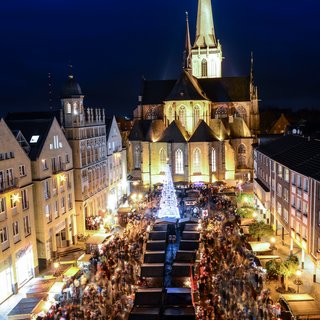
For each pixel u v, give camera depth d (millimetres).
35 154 59938
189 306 39562
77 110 75312
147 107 141375
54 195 64625
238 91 139125
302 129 94500
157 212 80812
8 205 51094
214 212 80312
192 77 136250
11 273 51438
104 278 48875
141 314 37750
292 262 46094
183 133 119188
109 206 92688
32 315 39750
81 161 75188
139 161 126125
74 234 72625
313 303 38125
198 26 153625
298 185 55250
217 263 51281
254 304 40594
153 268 49344
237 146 126312
